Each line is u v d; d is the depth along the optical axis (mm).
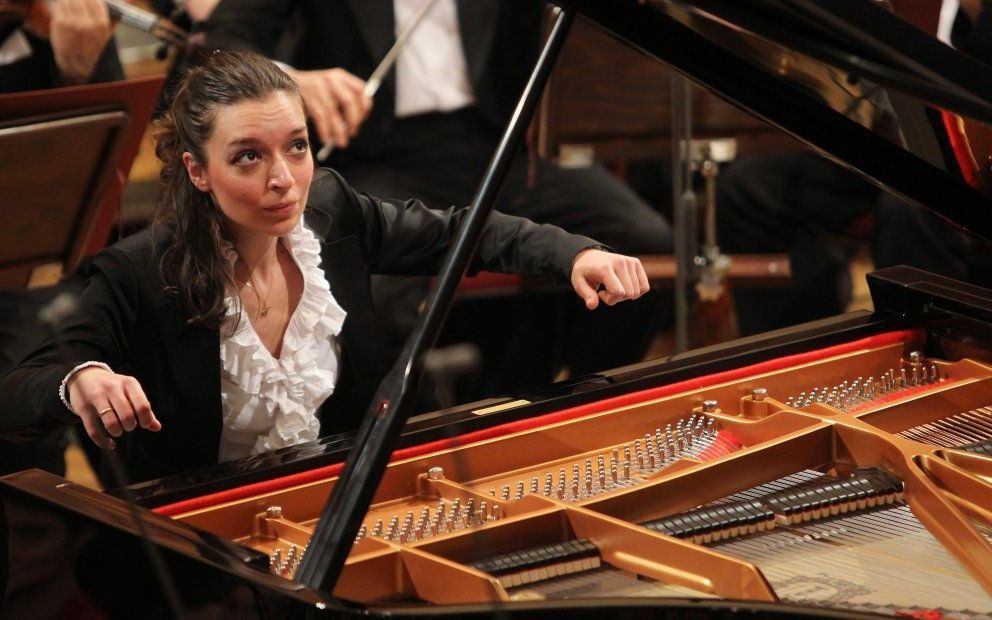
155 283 7984
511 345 14203
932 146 6254
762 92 6852
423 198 13234
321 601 4879
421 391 9852
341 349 8703
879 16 5406
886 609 5805
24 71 11727
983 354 8234
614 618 5043
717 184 15180
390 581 5852
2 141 8422
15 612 5992
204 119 7750
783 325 15352
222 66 7867
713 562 5758
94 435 7035
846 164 7074
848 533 6660
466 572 5531
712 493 6824
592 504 6402
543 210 13469
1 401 7355
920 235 13891
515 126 6840
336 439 6996
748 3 5480
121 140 9188
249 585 5031
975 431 7656
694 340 13000
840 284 15305
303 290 8391
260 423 8266
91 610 5691
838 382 8281
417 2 13164
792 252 15094
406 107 13305
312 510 6594
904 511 6898
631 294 8555
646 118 11359
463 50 13211
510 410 7305
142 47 13867
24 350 10672
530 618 5016
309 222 8734
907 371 8422
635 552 6055
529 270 9180
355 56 13320
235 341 8047
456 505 6750
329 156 13328
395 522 6516
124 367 8102
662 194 16516
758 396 7863
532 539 6277
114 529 5469
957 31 6434
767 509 6703
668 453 7355
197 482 6434
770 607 5059
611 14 6438
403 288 12773
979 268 12406
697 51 6684
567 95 11172
